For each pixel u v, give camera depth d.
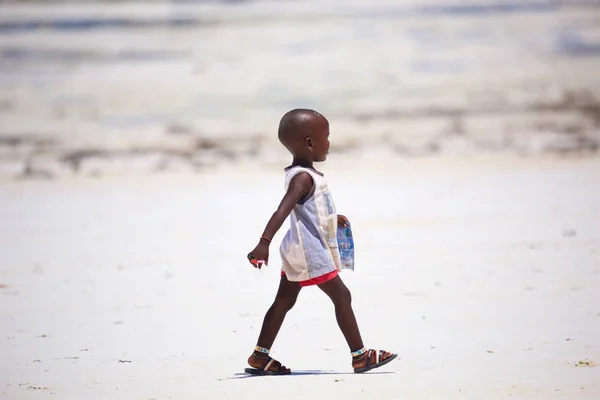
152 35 136.00
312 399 15.02
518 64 121.00
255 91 112.56
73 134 97.81
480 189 59.88
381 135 94.81
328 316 23.66
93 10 149.12
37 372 17.89
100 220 49.22
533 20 137.62
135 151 89.50
